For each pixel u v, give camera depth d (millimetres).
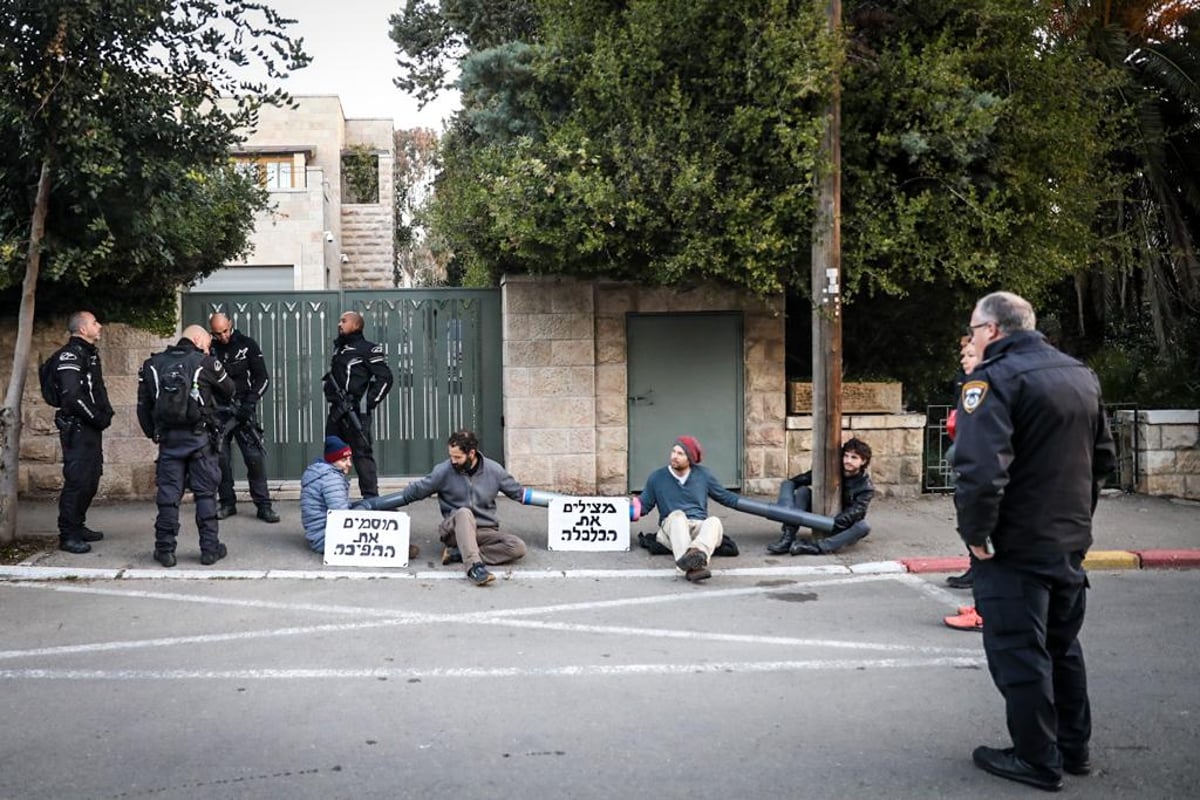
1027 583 4031
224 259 12047
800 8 9234
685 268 9625
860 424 11023
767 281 9594
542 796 3951
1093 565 8359
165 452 7977
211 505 8117
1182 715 4863
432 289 11266
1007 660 4066
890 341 12273
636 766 4250
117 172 8117
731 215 9523
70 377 8094
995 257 9867
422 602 7102
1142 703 5031
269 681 5344
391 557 8141
